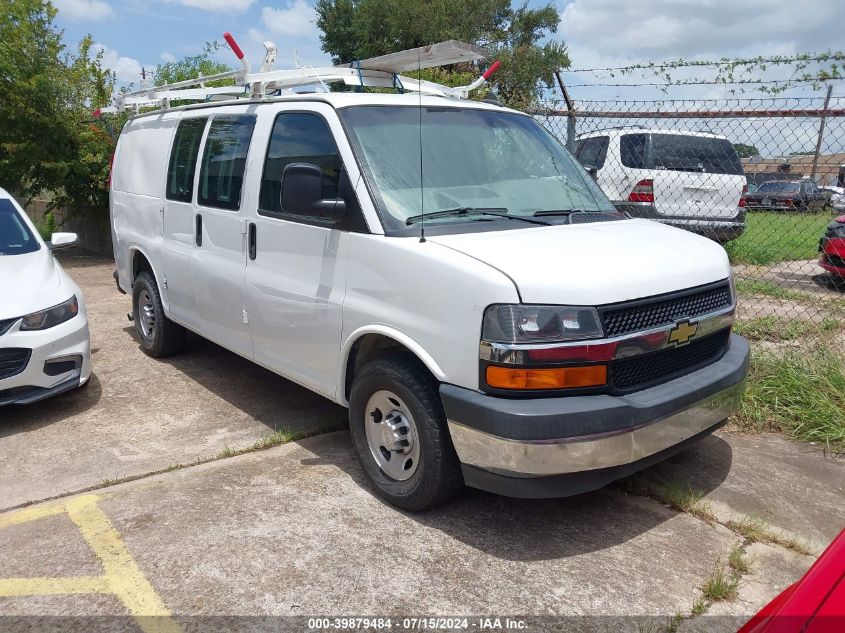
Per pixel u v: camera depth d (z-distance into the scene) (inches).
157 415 205.0
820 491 156.9
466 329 126.4
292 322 169.3
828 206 411.5
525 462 120.2
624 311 128.0
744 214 411.5
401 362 142.3
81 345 208.5
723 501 151.8
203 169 207.5
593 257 133.6
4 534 141.4
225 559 131.5
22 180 501.4
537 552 133.8
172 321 247.3
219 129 203.0
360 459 156.8
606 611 116.9
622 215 177.0
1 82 460.8
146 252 244.1
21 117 463.8
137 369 247.0
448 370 130.0
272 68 201.8
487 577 126.0
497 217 155.6
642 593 121.6
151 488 159.0
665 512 148.6
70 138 490.6
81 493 158.7
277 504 151.6
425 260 134.0
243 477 164.2
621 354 125.7
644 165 392.5
